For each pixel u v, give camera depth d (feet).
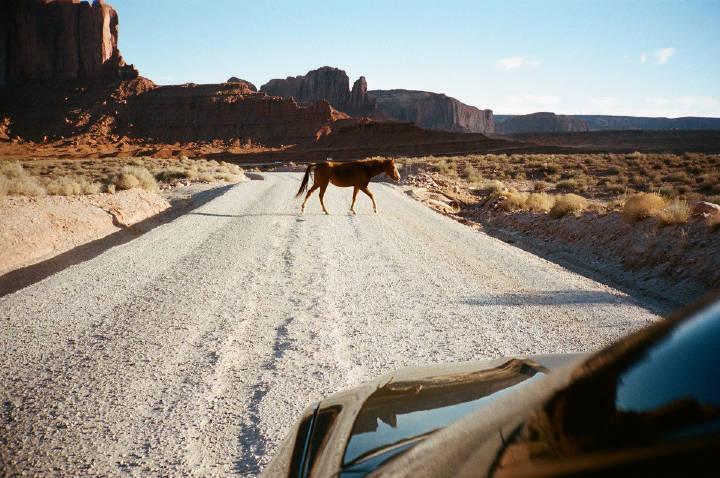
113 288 27.02
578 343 19.99
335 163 60.44
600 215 54.80
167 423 13.66
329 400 7.60
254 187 94.99
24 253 43.29
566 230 55.83
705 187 98.22
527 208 74.18
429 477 3.77
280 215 57.26
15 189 62.18
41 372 16.67
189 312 23.27
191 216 54.34
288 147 650.02
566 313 24.32
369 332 21.21
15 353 18.19
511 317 23.56
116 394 15.25
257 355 18.47
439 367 8.27
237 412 14.28
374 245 41.65
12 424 13.52
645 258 41.14
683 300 32.99
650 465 2.31
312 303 25.32
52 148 617.21
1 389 15.44
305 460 6.09
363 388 7.69
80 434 13.08
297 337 20.39
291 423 13.62
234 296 26.11
